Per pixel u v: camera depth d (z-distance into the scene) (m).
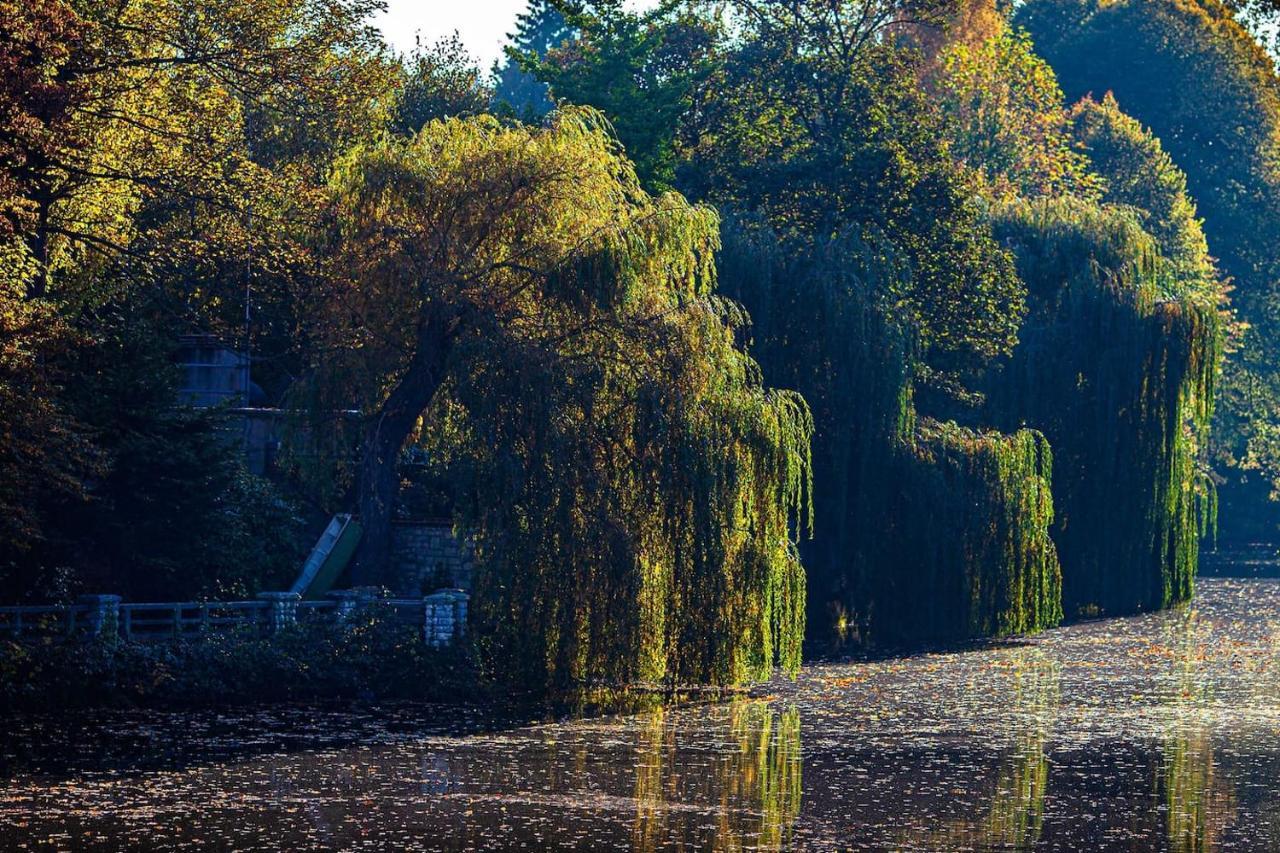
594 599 73.25
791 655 79.38
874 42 141.50
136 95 84.50
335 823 51.19
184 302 87.62
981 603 99.12
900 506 99.00
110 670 69.75
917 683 85.19
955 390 113.06
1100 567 116.62
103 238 83.38
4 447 66.38
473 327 74.94
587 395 73.50
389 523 80.31
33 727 65.00
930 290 111.81
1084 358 115.50
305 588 80.50
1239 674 90.25
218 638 73.44
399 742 64.62
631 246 74.69
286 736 64.94
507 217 76.88
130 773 57.72
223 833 49.69
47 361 74.69
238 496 82.19
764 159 118.94
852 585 100.00
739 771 60.47
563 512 73.12
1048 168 174.75
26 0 71.31
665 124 119.38
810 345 97.00
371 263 75.69
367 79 85.38
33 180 76.19
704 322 74.88
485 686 76.56
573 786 57.25
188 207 84.38
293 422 78.81
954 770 61.28
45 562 73.19
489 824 51.44
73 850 47.53
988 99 172.75
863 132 119.06
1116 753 65.12
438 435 79.19
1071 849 49.59
